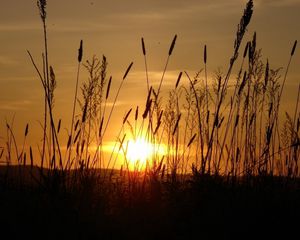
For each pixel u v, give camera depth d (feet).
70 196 8.35
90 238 7.64
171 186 8.89
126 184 9.00
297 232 7.99
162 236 7.82
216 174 9.12
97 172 9.14
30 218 7.82
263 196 8.75
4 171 9.12
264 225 8.09
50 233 7.58
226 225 8.02
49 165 8.65
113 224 7.92
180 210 8.29
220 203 8.45
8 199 8.26
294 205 8.56
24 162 8.96
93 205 8.30
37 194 8.38
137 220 8.04
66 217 7.85
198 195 8.59
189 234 7.89
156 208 8.27
